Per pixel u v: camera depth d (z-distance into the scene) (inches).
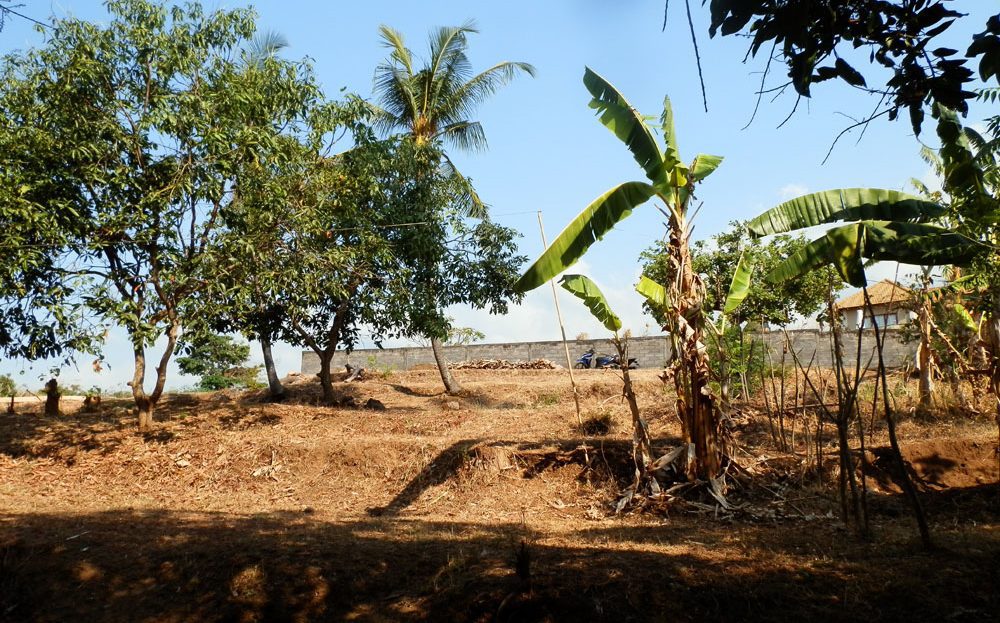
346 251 559.2
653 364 1139.9
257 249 506.9
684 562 249.3
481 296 665.6
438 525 354.6
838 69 138.7
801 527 327.6
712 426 389.4
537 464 442.6
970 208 284.7
